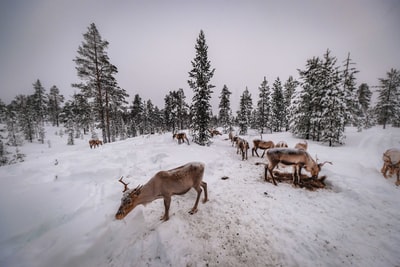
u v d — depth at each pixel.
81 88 17.45
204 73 14.54
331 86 15.66
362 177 6.29
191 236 3.39
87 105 19.95
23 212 3.09
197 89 14.46
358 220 3.91
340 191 5.39
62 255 2.53
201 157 8.70
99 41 17.48
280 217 4.09
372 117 31.17
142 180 5.67
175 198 4.92
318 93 17.08
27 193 3.76
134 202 3.31
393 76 25.02
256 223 3.88
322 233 3.52
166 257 2.88
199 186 4.32
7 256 2.32
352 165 7.52
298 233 3.54
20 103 42.50
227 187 5.75
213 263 2.84
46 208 3.35
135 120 42.75
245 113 30.45
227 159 9.37
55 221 3.07
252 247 3.19
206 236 3.43
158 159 7.93
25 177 4.86
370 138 15.48
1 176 5.13
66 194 4.03
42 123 44.97
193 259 2.88
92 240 2.89
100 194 4.38
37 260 2.39
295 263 2.87
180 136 13.25
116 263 2.76
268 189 5.62
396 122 25.70
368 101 31.86
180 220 3.84
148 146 10.97
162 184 3.76
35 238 2.70
